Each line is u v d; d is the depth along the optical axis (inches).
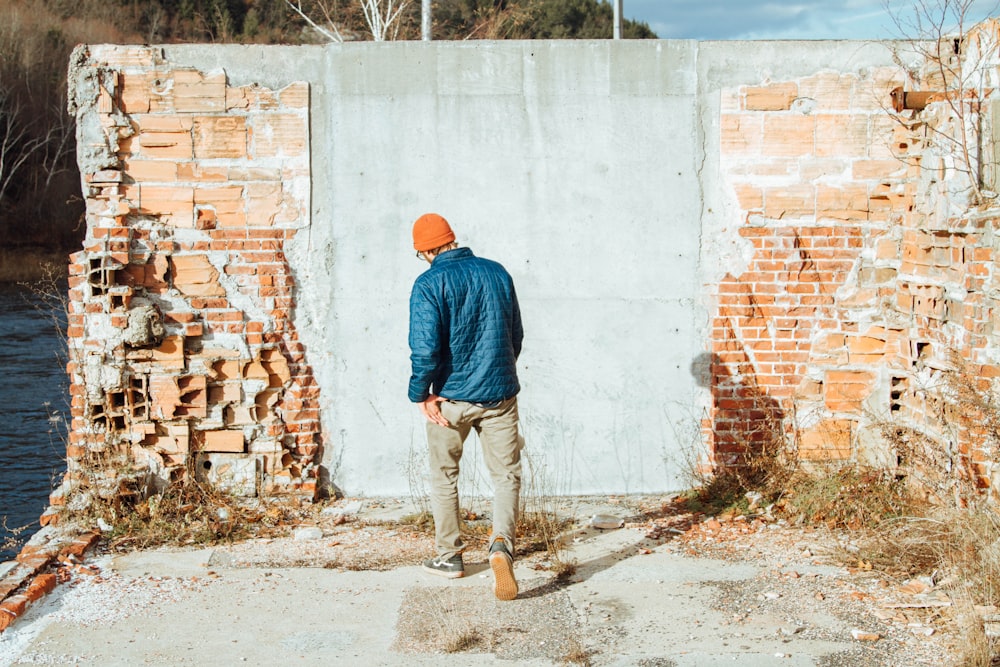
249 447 249.8
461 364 189.2
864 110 250.1
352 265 250.5
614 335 255.4
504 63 247.8
